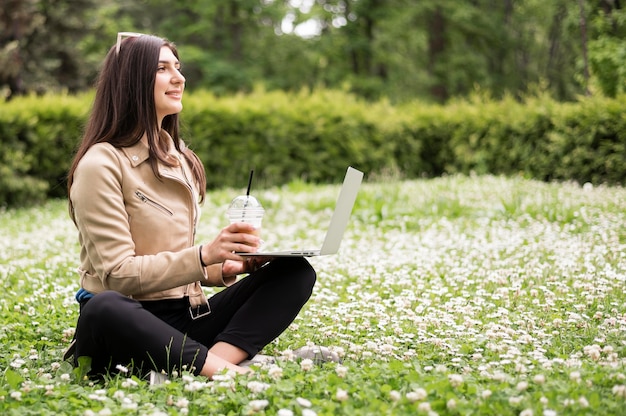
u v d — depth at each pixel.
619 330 3.71
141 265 3.02
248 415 2.49
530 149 14.08
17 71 20.12
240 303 3.36
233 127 15.05
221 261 3.05
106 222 3.04
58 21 21.88
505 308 4.53
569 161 13.07
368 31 28.61
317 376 2.88
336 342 3.79
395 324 4.04
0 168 12.69
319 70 29.89
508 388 2.62
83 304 3.22
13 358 3.44
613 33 16.97
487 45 30.08
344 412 2.44
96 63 23.25
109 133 3.19
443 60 29.05
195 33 30.28
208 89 27.64
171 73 3.30
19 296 5.09
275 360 3.18
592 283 4.94
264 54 31.81
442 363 3.30
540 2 31.03
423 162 16.53
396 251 7.06
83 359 3.06
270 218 10.50
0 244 8.20
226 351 3.13
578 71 17.78
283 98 16.11
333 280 5.65
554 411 2.34
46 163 13.70
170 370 2.96
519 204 9.55
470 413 2.40
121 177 3.13
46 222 10.67
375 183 14.45
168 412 2.59
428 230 8.41
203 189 3.57
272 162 15.42
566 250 6.42
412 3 28.14
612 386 2.73
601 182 12.70
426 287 5.28
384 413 2.41
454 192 11.27
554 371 2.94
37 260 6.84
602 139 12.70
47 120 13.72
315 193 12.44
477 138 15.20
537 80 31.52
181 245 3.25
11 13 20.30
